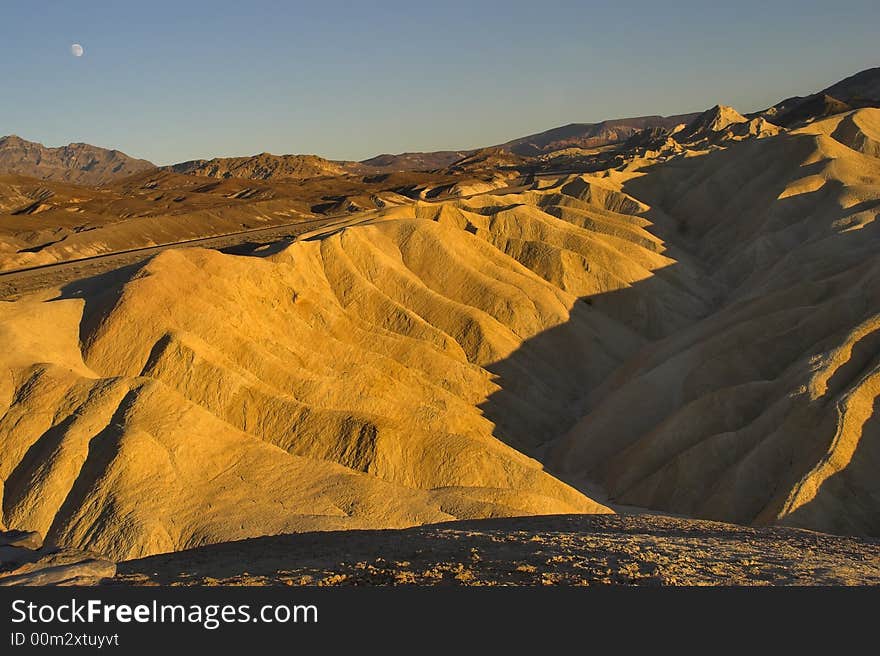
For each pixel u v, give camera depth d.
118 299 38.75
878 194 75.25
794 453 35.31
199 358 36.19
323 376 40.00
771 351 47.06
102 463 29.25
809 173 86.62
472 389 48.91
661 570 18.31
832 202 77.50
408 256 62.47
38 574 20.23
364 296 54.12
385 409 39.38
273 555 23.20
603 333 61.84
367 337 49.06
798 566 19.05
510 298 59.44
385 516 29.53
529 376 53.44
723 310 58.12
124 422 31.22
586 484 42.84
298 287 50.09
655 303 67.75
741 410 40.75
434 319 55.53
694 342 53.22
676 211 98.75
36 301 43.66
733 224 87.69
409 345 49.50
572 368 57.34
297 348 43.41
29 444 30.75
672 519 29.91
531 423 49.19
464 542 23.17
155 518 27.50
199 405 34.72
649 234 84.62
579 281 68.50
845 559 20.56
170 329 37.91
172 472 29.92
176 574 20.78
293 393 38.22
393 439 34.22
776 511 31.81
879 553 22.03
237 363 38.75
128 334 37.47
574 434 47.09
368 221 69.81
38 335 36.50
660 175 106.50
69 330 38.09
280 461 32.12
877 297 45.72
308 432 34.53
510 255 70.88
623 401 47.78
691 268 77.44
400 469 33.62
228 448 32.19
